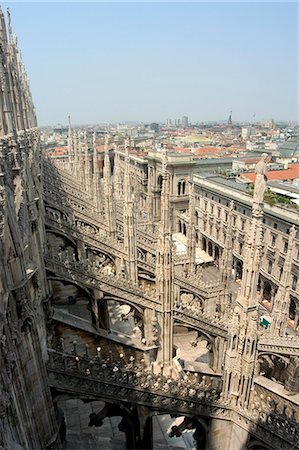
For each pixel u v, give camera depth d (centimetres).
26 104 3306
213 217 6869
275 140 19788
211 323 2422
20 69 3034
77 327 2164
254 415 1357
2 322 910
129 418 1525
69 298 2673
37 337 1241
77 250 2916
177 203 8150
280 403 2223
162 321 2227
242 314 1345
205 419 1488
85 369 1409
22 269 1099
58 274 2055
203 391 1515
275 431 1262
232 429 1479
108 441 1708
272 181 6625
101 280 2158
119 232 4041
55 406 1474
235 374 1420
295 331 4609
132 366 1489
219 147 14562
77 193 5250
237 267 6231
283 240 4991
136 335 2461
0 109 1363
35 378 1223
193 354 2961
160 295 2184
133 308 2266
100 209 4491
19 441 938
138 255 3594
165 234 2031
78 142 7219
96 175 4581
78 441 1661
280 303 2609
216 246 6900
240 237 6003
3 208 990
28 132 2925
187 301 3584
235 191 6100
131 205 2867
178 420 1958
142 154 10638
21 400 1066
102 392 1438
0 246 959
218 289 3162
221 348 2498
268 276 5275
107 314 2230
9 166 1218
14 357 1014
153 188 8312
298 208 4941
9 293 1035
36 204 1920
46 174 4478
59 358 1378
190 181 7669
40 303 1588
